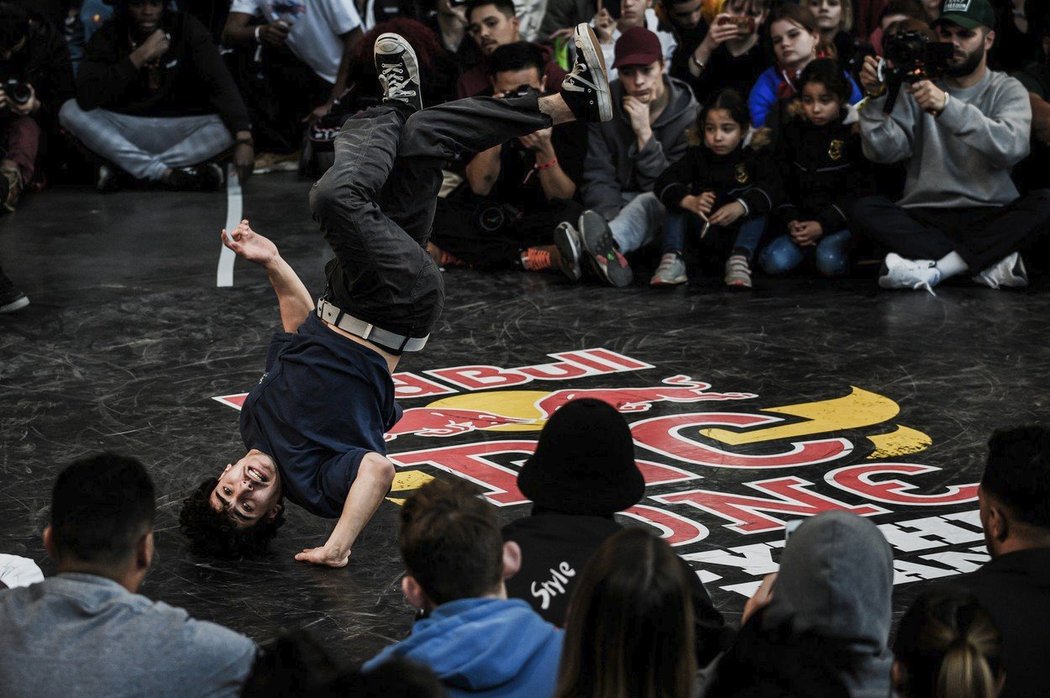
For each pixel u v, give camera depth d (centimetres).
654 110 1151
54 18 1506
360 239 593
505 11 1184
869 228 1063
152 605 347
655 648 310
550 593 392
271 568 613
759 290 1062
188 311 998
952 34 1044
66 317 982
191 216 1302
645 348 920
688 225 1107
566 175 1133
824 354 905
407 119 615
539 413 801
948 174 1059
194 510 618
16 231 1242
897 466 721
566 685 317
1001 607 375
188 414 797
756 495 685
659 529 646
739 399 823
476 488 357
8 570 525
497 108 628
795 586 344
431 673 263
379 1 1477
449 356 905
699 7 1294
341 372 615
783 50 1158
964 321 974
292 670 280
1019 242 1045
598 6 1334
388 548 633
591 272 1089
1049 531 401
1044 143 1077
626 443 414
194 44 1401
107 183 1402
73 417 792
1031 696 365
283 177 1481
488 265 1126
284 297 656
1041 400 818
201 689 340
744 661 341
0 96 1345
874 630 341
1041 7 1242
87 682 332
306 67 1473
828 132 1088
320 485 618
